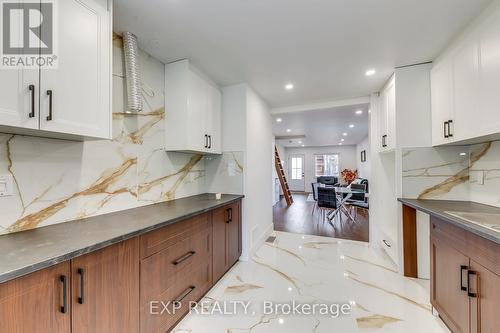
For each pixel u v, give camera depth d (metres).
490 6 1.42
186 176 2.57
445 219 1.47
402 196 2.34
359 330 1.57
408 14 1.53
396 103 2.35
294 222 4.71
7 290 0.75
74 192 1.45
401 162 2.33
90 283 1.01
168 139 2.21
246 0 1.40
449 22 1.62
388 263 2.67
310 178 10.32
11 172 1.17
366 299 1.95
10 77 0.95
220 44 1.91
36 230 1.21
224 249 2.33
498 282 1.08
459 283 1.39
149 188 2.04
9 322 0.75
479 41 1.53
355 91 3.06
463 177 2.15
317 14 1.54
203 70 2.42
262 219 3.43
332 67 2.35
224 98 2.90
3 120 0.92
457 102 1.79
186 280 1.69
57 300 0.89
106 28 1.33
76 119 1.17
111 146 1.70
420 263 2.31
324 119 4.61
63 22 1.12
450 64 1.89
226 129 2.88
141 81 1.95
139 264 1.27
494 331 1.10
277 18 1.58
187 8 1.47
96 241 1.03
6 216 1.15
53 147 1.35
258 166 3.24
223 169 2.88
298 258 2.83
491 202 1.84
